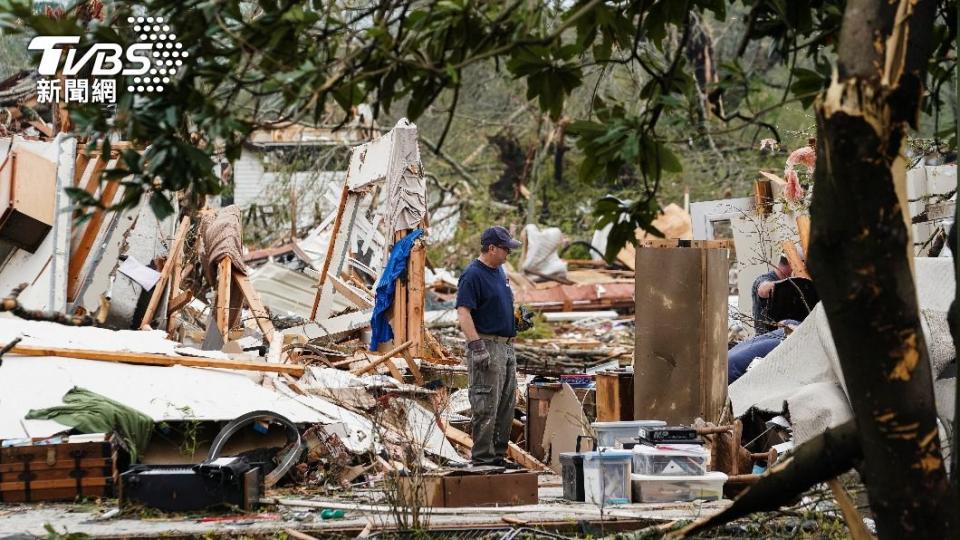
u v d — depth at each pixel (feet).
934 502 17.92
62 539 33.32
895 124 17.13
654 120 23.85
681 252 47.55
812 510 33.83
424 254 68.39
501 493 40.65
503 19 21.93
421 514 37.50
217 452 43.45
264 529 35.32
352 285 79.77
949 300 40.52
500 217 186.50
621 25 24.50
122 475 38.63
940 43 26.40
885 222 17.24
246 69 20.13
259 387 51.44
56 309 69.00
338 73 20.61
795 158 62.28
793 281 56.70
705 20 146.30
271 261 126.72
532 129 184.34
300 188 165.17
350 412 51.83
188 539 34.32
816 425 40.91
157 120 19.79
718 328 47.96
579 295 135.44
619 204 25.18
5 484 40.75
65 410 44.01
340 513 38.22
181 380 49.62
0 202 67.56
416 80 22.48
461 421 57.62
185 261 86.58
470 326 47.09
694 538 32.30
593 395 54.70
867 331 17.54
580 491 41.88
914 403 17.70
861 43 17.29
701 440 43.45
